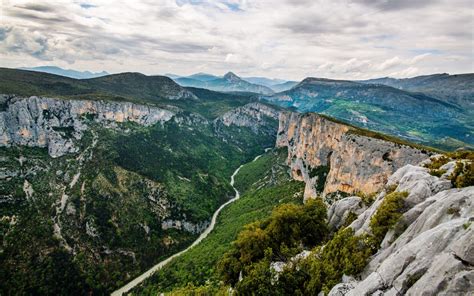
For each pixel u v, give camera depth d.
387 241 38.31
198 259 127.38
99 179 188.62
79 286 133.88
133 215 175.38
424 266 25.84
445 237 26.11
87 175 190.88
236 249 68.38
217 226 172.00
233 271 64.25
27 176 181.25
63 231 155.62
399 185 48.31
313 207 68.88
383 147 97.25
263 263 53.09
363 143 103.75
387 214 40.22
